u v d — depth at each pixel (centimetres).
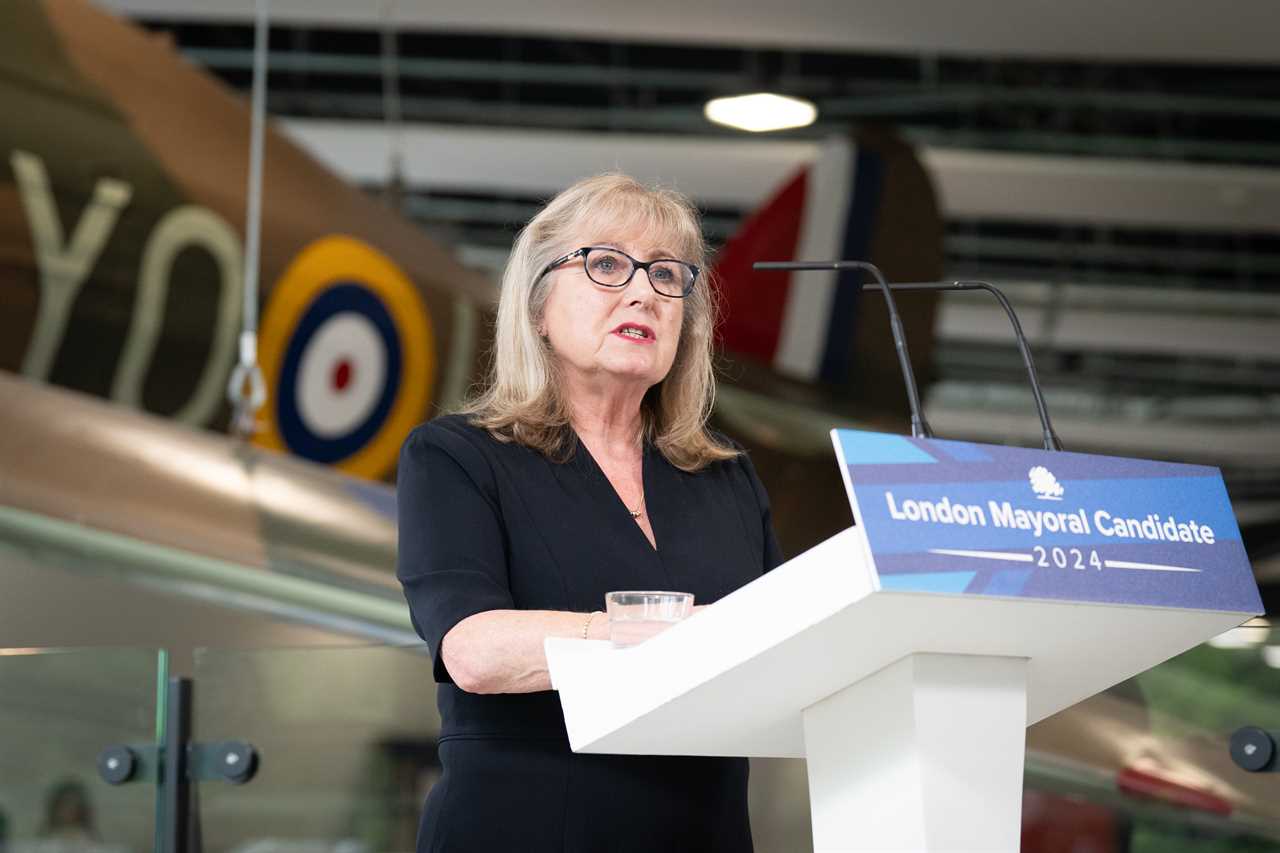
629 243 228
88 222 603
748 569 228
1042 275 1994
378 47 1424
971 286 195
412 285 791
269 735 313
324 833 309
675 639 163
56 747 316
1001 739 170
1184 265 1941
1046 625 162
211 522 596
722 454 240
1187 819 271
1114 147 1605
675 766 211
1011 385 2419
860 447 149
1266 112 1496
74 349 609
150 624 673
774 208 1427
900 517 147
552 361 229
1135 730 276
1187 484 170
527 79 1463
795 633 152
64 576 639
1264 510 2423
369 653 313
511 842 203
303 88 1466
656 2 1248
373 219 780
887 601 146
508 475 216
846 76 1478
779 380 1274
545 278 229
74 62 600
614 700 168
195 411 670
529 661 186
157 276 636
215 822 311
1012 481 156
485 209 1767
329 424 739
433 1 1257
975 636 162
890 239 1430
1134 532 162
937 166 1636
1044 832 276
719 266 1405
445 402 815
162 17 1325
